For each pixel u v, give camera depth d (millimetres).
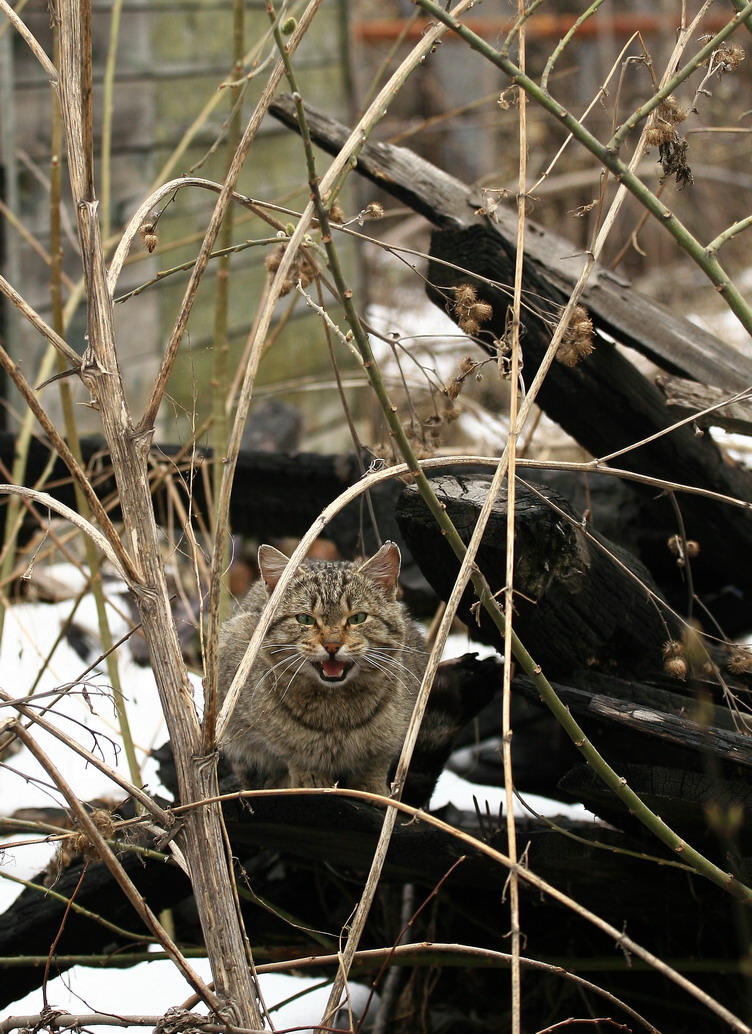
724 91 10328
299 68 7898
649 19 12258
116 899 2979
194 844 2125
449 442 6391
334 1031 2141
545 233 3734
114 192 6570
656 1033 2141
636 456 3498
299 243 2211
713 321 9305
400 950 2168
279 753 3152
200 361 7176
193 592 5062
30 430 4496
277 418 5934
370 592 3266
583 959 2971
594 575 2842
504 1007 3250
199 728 2160
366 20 15008
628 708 2539
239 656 3246
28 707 2113
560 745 3719
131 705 4656
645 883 2799
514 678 2682
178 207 7023
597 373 3283
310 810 2777
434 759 3225
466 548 2248
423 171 3570
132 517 2164
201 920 2141
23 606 5234
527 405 2322
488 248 3121
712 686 3051
